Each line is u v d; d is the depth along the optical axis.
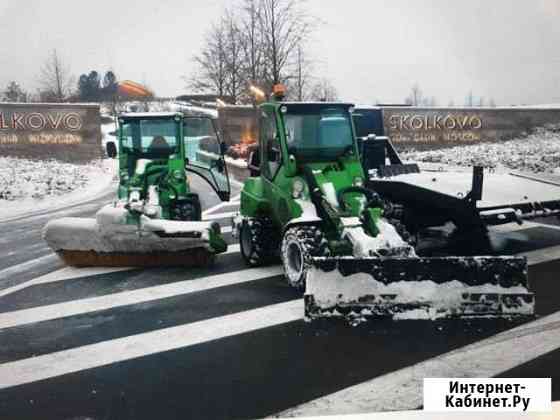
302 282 5.38
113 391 3.62
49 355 4.27
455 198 6.20
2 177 18.11
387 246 4.97
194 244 6.57
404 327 4.52
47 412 3.38
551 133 25.70
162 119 9.62
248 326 4.71
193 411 3.33
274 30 18.73
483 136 25.75
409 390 3.49
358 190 5.56
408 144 25.23
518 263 4.59
